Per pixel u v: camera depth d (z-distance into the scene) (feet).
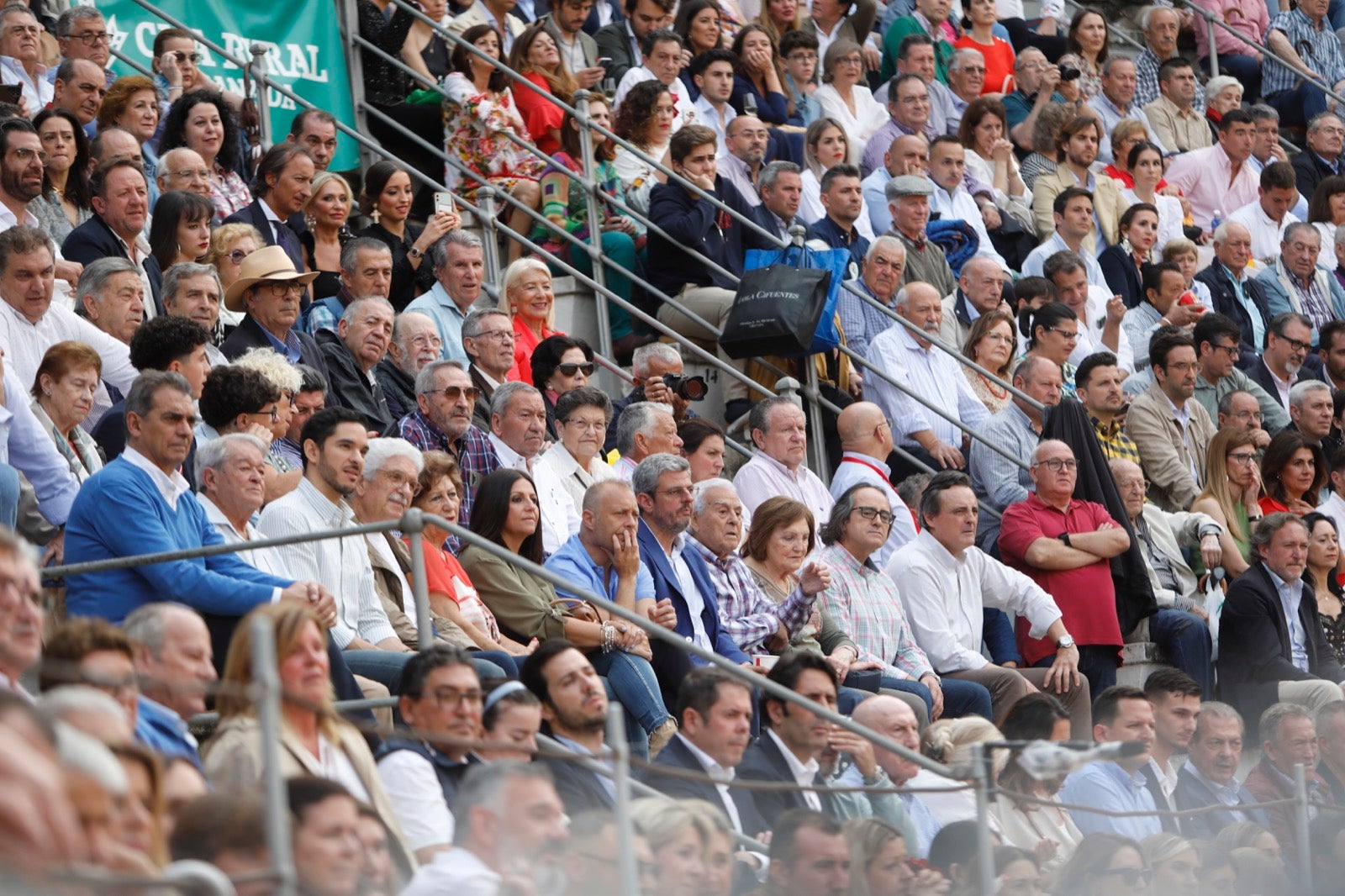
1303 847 86.48
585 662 75.10
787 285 124.77
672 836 61.87
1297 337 152.76
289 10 144.97
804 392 127.85
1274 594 120.37
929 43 176.24
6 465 80.07
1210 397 144.05
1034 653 112.68
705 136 136.77
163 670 60.70
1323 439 146.30
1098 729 98.63
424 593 73.05
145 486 76.79
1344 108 205.26
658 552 95.71
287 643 59.82
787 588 102.17
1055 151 171.32
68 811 40.78
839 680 97.55
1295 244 167.73
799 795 69.21
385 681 79.77
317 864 52.54
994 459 127.03
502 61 148.66
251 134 131.95
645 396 120.47
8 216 106.93
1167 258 159.43
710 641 96.68
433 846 62.34
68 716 47.91
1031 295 144.46
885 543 117.08
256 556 82.84
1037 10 208.23
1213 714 101.19
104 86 124.57
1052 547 114.42
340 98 146.72
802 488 116.98
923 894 68.54
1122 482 123.44
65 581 76.43
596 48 162.50
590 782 62.64
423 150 147.43
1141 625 119.85
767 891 67.51
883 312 132.67
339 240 126.93
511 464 103.14
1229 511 130.62
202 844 47.44
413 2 149.89
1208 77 206.18
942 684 104.94
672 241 133.90
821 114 167.02
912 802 70.08
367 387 108.47
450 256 120.67
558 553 93.40
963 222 151.43
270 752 47.32
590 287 135.54
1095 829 81.05
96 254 105.91
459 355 119.96
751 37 161.38
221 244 110.32
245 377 87.35
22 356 92.27
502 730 66.44
